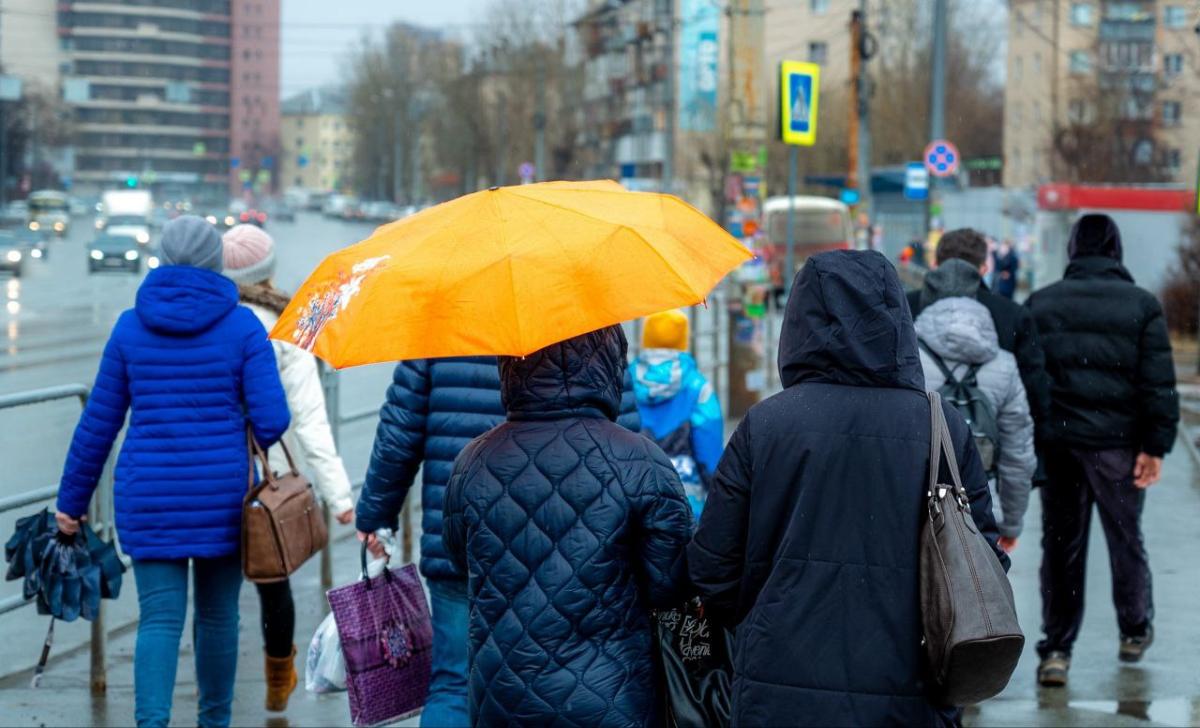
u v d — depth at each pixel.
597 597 6.30
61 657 12.18
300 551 9.16
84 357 40.59
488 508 6.39
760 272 30.09
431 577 8.86
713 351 30.80
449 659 8.89
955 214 93.88
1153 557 16.27
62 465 16.09
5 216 145.25
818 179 98.38
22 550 9.39
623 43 161.75
